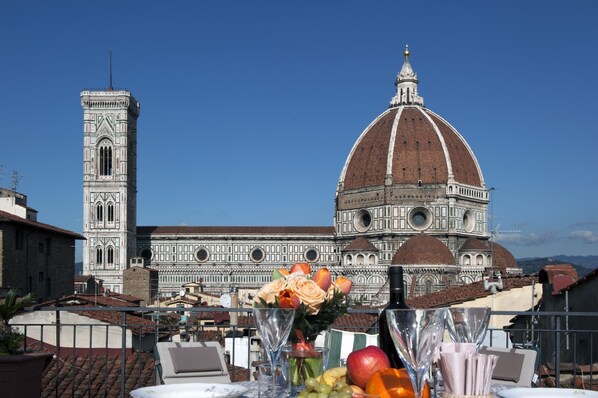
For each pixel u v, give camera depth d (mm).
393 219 187500
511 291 44125
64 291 83688
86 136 186625
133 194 196875
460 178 194250
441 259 168125
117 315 36094
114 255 186000
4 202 78188
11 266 67188
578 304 29109
